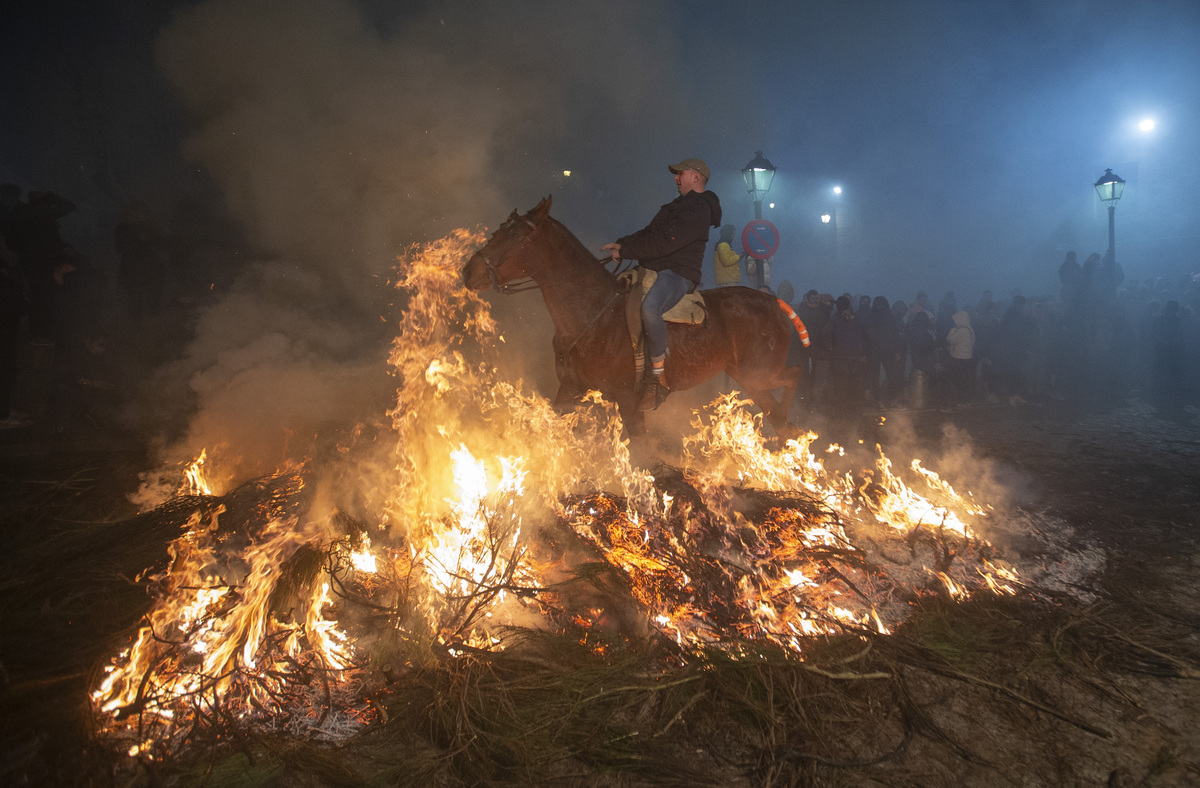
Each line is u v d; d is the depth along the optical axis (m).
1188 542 4.84
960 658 3.28
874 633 3.35
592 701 2.88
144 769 2.46
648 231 5.09
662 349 5.02
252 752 2.57
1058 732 2.84
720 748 2.71
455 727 2.70
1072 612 3.70
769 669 3.05
